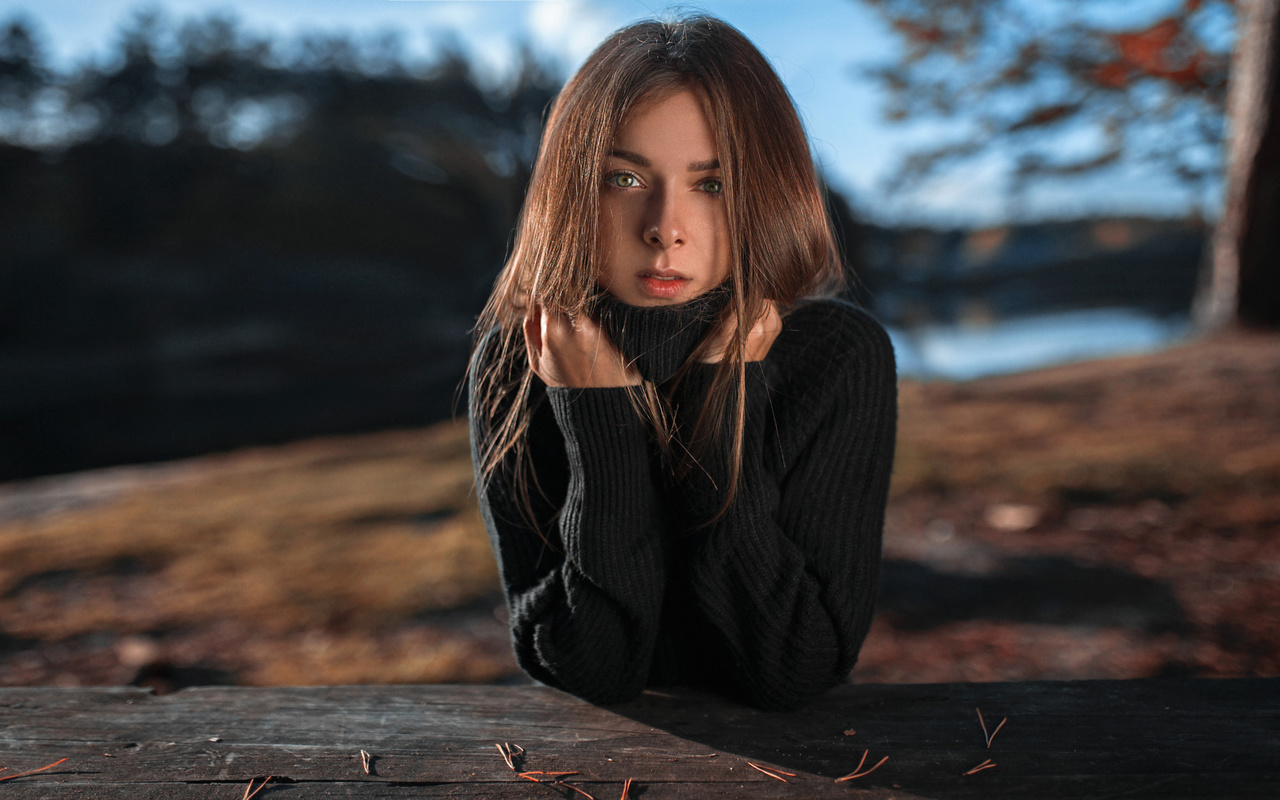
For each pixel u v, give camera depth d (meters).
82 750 1.00
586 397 0.98
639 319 0.95
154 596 3.92
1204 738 0.97
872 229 10.99
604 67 0.93
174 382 18.30
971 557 3.69
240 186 29.48
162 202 29.09
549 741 1.01
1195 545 3.57
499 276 1.13
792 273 0.97
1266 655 2.61
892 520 4.29
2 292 21.62
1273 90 7.75
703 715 1.07
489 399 1.13
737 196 0.91
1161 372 6.77
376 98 27.16
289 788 0.91
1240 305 8.12
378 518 5.14
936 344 12.76
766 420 1.06
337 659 3.07
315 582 3.95
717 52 0.92
